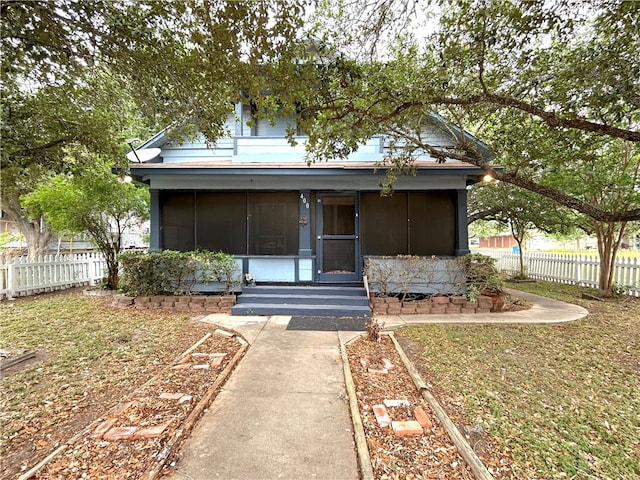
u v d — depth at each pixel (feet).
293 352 13.30
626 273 26.20
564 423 8.52
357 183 24.08
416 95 12.35
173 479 6.30
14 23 8.48
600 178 22.72
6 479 6.25
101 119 14.21
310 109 12.50
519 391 10.16
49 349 13.23
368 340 14.82
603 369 11.86
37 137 12.53
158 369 11.43
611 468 6.91
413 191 24.23
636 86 11.08
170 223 24.57
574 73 11.42
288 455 7.04
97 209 25.64
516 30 10.12
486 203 35.88
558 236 46.24
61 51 9.97
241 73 10.03
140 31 9.66
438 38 11.73
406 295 21.89
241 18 8.55
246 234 24.67
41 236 43.73
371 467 6.61
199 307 20.49
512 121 16.40
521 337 15.28
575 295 26.45
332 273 24.39
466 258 21.16
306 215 24.13
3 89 11.12
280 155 25.23
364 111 13.14
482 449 7.40
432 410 8.84
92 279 31.42
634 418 8.79
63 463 6.66
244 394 9.73
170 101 12.50
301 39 9.92
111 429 7.74
